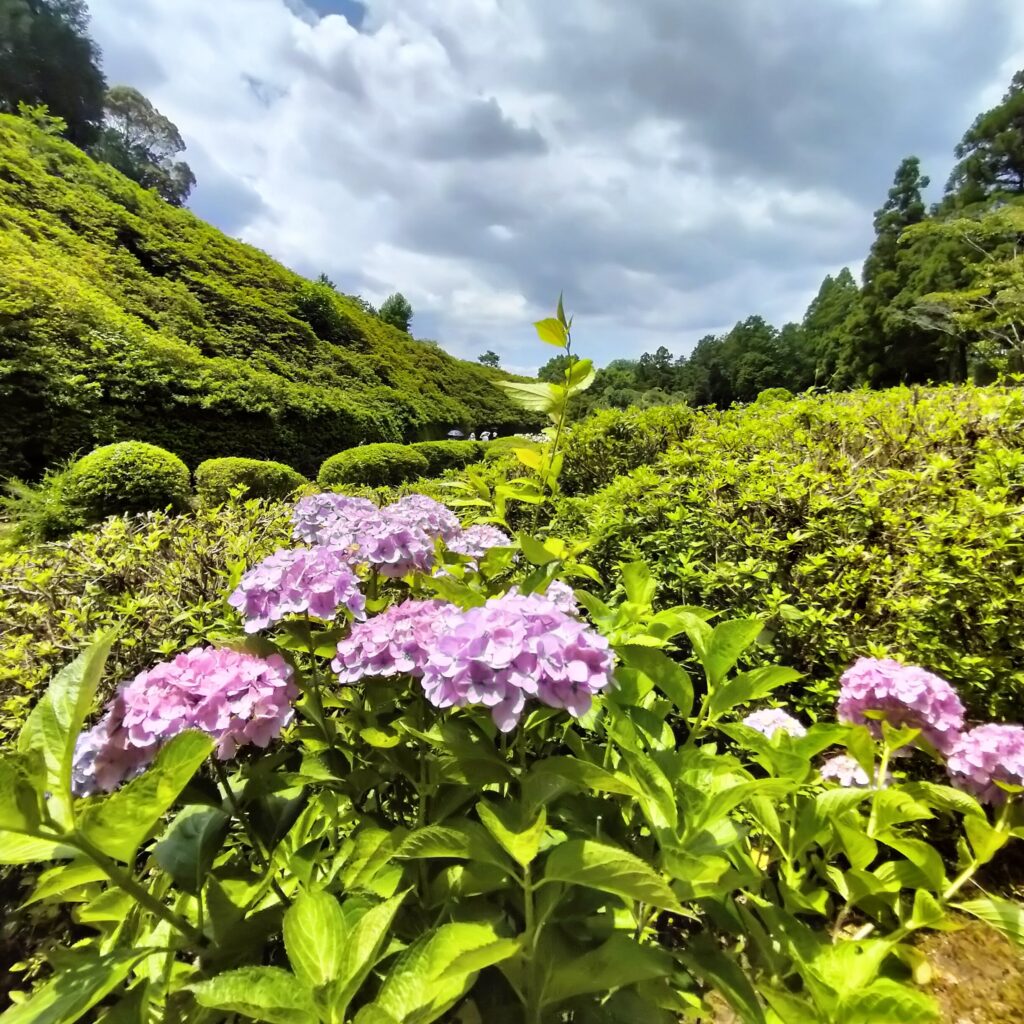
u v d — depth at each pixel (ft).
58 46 95.45
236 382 33.94
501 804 3.35
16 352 24.47
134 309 38.88
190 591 7.14
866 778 4.32
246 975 2.40
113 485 18.48
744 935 3.43
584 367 5.53
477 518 6.81
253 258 58.75
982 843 3.55
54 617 6.53
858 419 9.50
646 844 3.67
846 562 6.63
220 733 3.17
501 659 2.68
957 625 5.87
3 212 36.17
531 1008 2.72
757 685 3.92
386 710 4.17
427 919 3.39
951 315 51.98
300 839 4.22
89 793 3.05
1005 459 6.61
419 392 64.95
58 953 3.25
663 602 7.54
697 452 10.18
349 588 3.98
